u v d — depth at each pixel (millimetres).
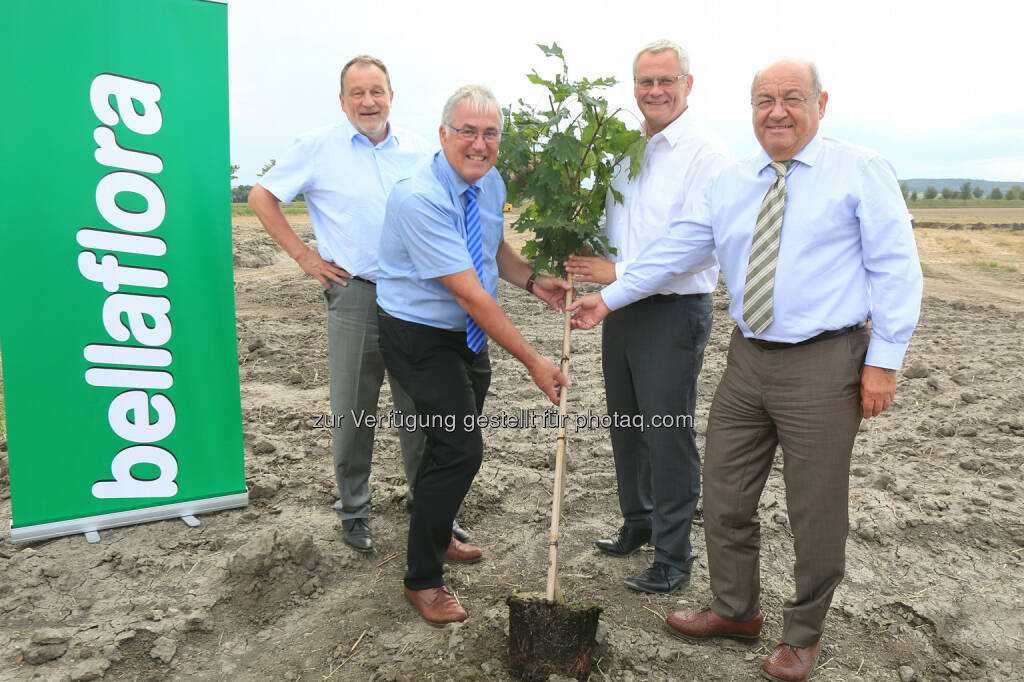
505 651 2885
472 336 3037
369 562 3602
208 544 3629
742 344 2777
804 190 2504
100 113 3455
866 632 3092
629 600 3309
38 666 2803
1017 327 8906
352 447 3580
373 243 3451
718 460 2846
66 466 3611
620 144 3127
